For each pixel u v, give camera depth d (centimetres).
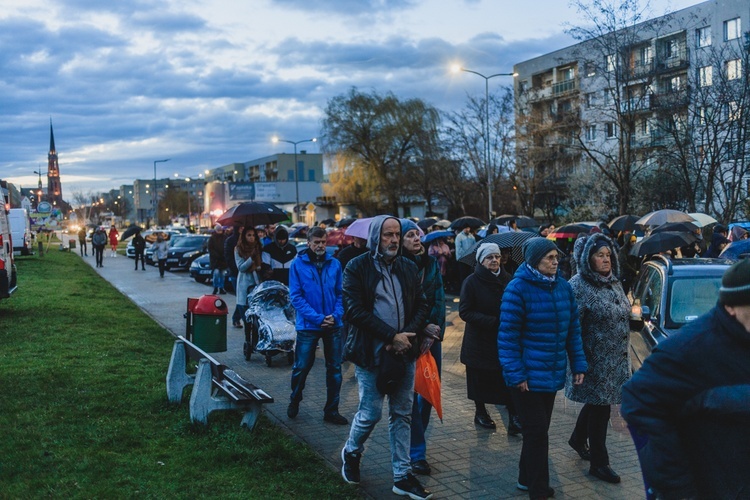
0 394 723
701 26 4216
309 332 681
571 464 561
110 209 17275
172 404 698
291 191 9119
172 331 1268
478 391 598
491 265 588
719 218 2484
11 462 518
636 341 693
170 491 471
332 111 5522
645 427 250
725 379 237
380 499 486
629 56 2922
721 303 243
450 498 495
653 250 1228
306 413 717
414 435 552
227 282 1956
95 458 532
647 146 3017
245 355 1025
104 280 2461
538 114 3981
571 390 528
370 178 5472
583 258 526
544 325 473
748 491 236
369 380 497
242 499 463
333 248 1806
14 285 1394
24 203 4184
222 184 8650
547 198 4534
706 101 2542
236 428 620
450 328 1309
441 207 6069
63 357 930
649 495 275
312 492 486
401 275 496
